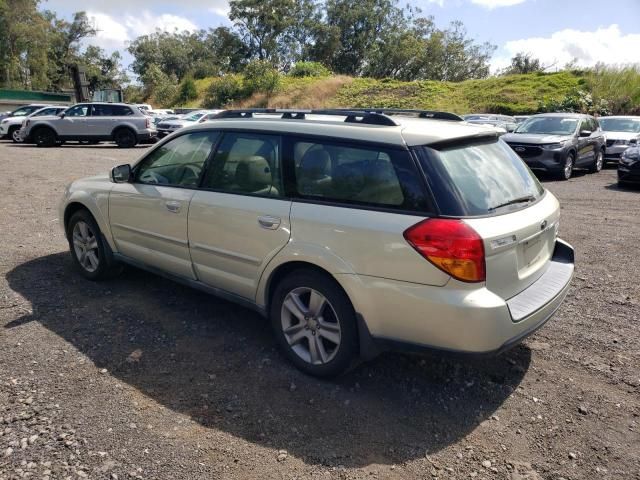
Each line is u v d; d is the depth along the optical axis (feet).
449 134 10.24
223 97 159.53
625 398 10.77
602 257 20.34
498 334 9.20
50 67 228.02
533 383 11.27
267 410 10.03
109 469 8.30
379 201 9.98
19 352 11.83
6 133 78.84
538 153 42.96
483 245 9.13
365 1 220.23
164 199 13.53
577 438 9.50
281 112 12.54
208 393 10.52
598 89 103.76
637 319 14.55
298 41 223.51
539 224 10.74
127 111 70.95
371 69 219.20
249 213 11.60
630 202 32.71
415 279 9.37
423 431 9.59
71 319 13.65
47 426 9.27
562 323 14.28
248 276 11.96
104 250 15.79
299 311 11.18
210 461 8.60
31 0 203.00
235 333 13.16
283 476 8.34
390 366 11.78
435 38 211.61
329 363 10.78
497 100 114.11
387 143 10.16
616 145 54.34
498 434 9.57
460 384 11.16
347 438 9.31
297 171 11.20
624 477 8.55
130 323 13.52
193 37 258.57
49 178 38.83
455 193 9.49
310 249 10.51
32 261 18.31
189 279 13.60
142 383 10.80
